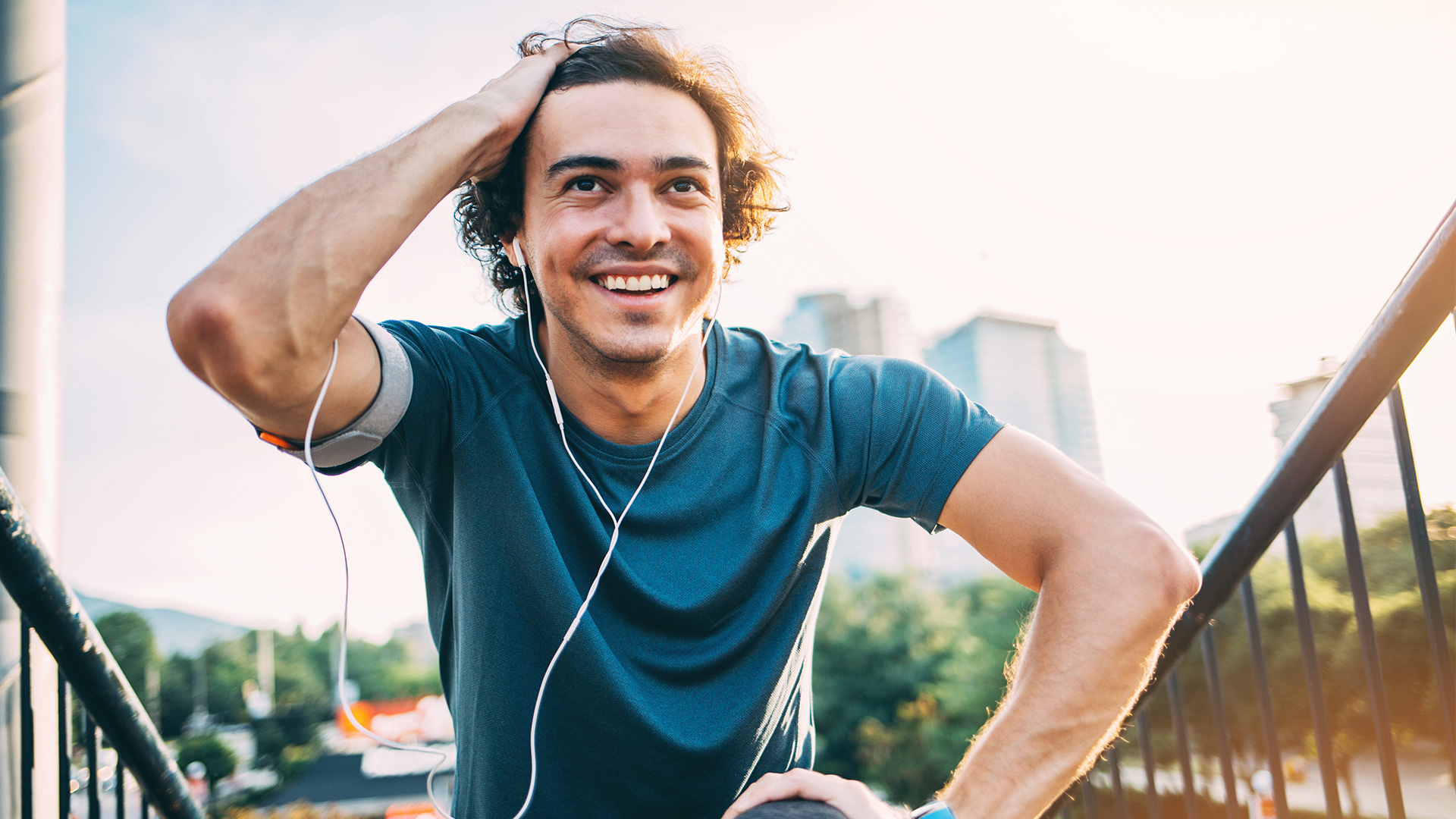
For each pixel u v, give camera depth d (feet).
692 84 3.95
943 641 73.87
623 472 3.89
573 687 3.62
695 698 3.70
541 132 3.92
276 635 187.11
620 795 3.66
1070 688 3.08
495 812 3.71
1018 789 3.01
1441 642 3.84
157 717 154.10
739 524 3.88
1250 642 4.45
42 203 7.29
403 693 188.65
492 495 3.81
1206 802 17.49
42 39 7.49
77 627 4.42
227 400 3.32
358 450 3.52
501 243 4.79
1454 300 3.76
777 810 2.17
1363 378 3.96
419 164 3.51
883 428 4.02
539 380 4.06
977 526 3.75
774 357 4.35
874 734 68.95
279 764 139.13
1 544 4.05
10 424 6.87
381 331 3.60
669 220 3.77
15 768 5.90
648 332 3.70
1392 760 3.85
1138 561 3.19
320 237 3.17
